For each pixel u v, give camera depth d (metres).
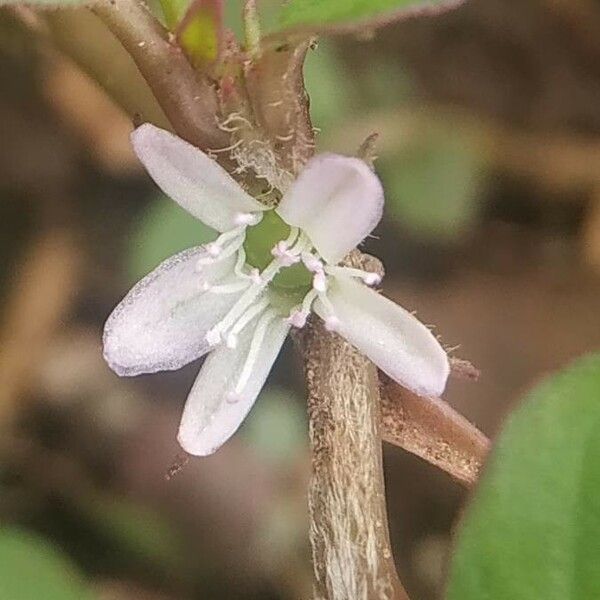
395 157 0.09
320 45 0.08
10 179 0.09
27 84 0.09
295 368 0.08
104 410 0.08
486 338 0.09
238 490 0.08
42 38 0.05
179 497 0.08
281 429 0.08
